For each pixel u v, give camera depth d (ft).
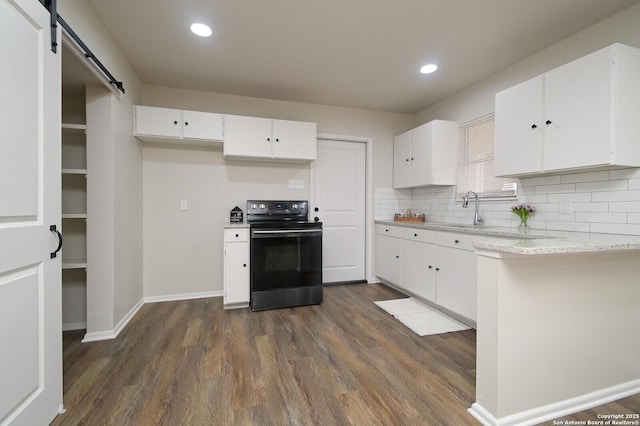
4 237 3.44
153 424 4.32
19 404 3.72
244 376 5.57
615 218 6.16
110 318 7.20
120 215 7.73
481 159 9.80
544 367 4.52
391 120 13.07
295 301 9.65
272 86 10.15
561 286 4.61
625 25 6.11
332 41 7.44
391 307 9.53
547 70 7.71
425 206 12.35
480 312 4.53
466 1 5.92
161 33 7.07
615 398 4.97
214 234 10.69
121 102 7.84
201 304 9.84
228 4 6.04
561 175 7.22
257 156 10.17
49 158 4.28
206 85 10.03
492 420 4.26
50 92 4.30
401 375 5.64
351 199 12.80
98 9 6.17
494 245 4.18
